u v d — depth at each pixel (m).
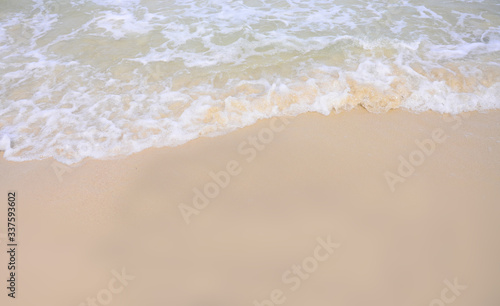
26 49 6.31
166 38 6.62
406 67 5.79
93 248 3.54
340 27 6.93
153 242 3.59
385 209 3.87
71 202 3.92
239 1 7.95
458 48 6.32
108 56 6.14
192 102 5.16
